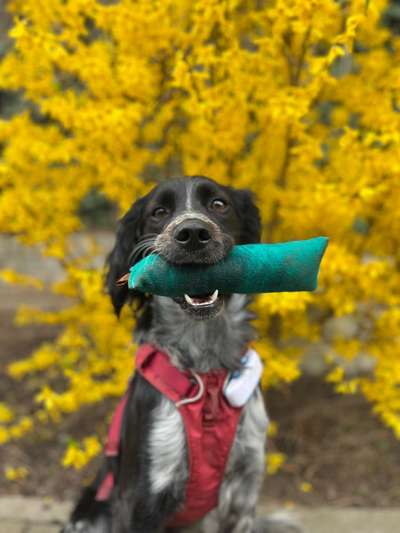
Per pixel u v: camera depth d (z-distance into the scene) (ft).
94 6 3.20
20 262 7.15
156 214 2.69
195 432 2.56
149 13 3.14
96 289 3.43
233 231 2.79
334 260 3.26
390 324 3.59
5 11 5.51
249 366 2.72
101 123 3.11
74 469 3.90
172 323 2.68
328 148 4.07
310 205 3.28
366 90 3.42
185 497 2.68
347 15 3.16
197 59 3.16
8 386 4.82
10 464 3.94
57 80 3.70
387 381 3.55
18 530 3.35
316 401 4.56
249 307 3.45
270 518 3.18
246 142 3.74
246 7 3.50
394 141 3.09
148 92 3.33
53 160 3.40
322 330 4.17
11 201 3.48
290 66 3.29
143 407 2.66
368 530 3.28
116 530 2.76
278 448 4.09
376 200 3.45
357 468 3.88
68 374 3.68
